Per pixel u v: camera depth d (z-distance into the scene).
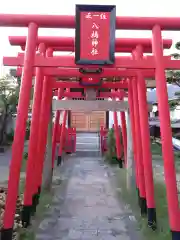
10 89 17.67
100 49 5.09
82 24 5.06
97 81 9.22
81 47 5.08
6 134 19.55
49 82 7.91
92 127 25.55
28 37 5.06
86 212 7.08
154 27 5.13
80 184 10.02
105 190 9.21
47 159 9.20
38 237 5.55
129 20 5.11
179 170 12.09
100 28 5.07
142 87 6.53
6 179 10.19
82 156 16.36
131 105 8.37
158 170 12.52
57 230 5.92
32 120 6.41
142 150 6.61
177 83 10.28
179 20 5.10
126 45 6.92
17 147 4.83
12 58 5.87
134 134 8.18
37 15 5.06
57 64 5.14
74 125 25.61
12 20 5.04
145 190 6.77
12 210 4.75
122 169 12.72
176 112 19.88
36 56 5.11
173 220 4.61
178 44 9.71
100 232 5.84
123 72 7.01
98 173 11.98
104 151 16.44
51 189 9.23
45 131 7.79
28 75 5.03
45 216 6.76
